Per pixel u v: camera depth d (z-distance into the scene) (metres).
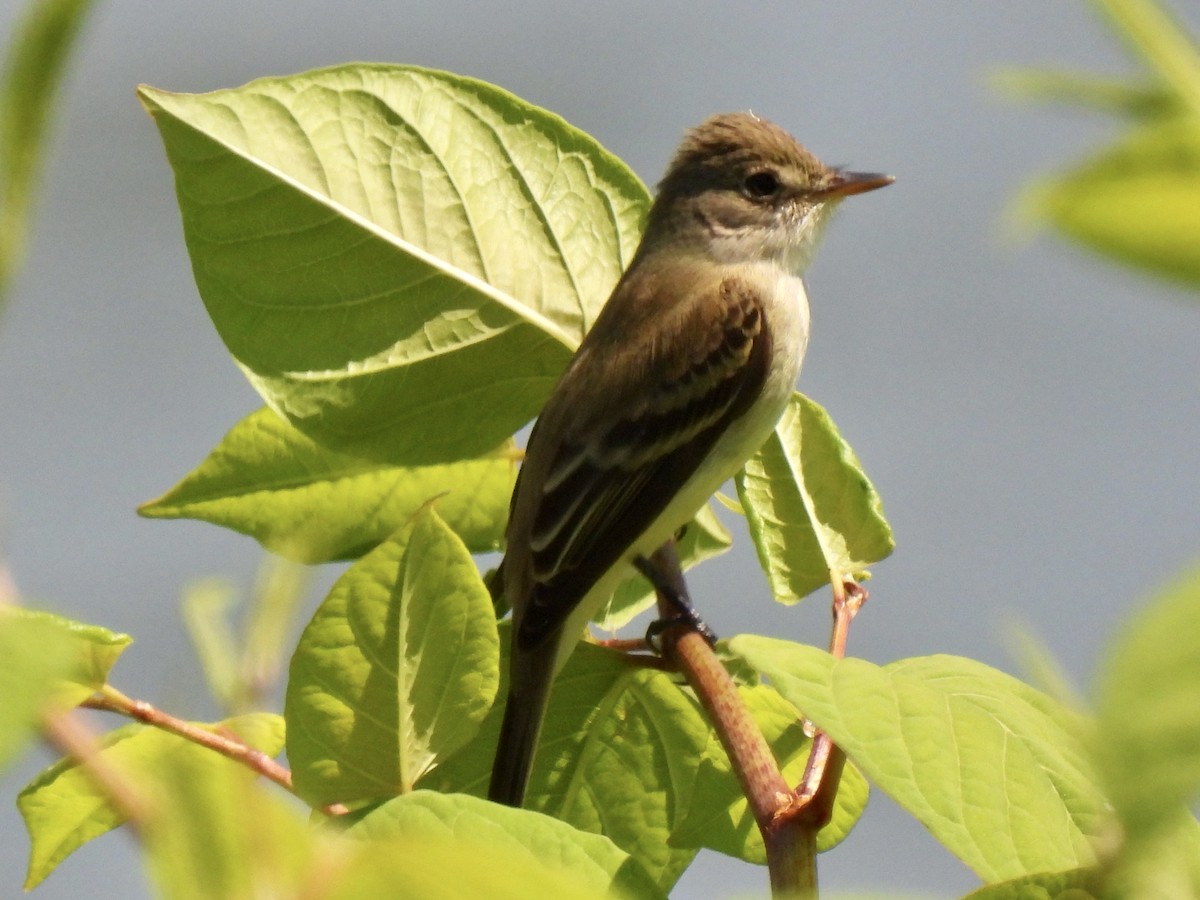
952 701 3.59
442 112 5.73
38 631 1.77
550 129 5.94
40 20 1.81
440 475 5.81
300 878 1.69
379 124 5.64
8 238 1.90
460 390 5.73
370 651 4.37
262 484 5.61
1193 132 1.40
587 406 7.39
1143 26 1.46
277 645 3.65
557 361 5.87
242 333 5.46
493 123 5.84
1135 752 1.25
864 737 3.38
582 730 5.14
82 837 4.59
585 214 5.98
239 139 5.38
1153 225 1.39
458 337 5.73
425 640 4.37
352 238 5.53
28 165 1.88
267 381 5.45
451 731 4.40
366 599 4.35
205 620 3.66
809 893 3.73
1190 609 1.27
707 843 5.01
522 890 1.67
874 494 5.39
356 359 5.57
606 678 5.13
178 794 1.72
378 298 5.61
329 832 3.96
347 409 5.54
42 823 4.54
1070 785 3.48
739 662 5.13
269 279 5.47
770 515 5.40
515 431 5.84
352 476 5.65
